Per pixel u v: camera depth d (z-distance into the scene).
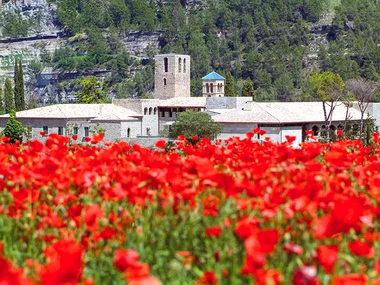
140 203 14.41
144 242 13.62
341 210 11.09
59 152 18.58
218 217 13.68
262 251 10.12
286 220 13.17
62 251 9.44
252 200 13.80
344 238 13.05
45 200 15.77
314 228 12.56
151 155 19.06
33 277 10.99
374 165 17.86
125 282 12.18
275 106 144.12
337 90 168.62
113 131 144.12
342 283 9.26
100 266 12.77
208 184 14.55
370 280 11.31
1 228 14.34
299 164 20.34
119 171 16.38
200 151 20.41
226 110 154.75
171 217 14.06
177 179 14.97
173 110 168.50
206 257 12.97
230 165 19.44
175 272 12.27
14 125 137.50
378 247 12.53
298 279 9.48
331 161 18.12
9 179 17.53
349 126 145.62
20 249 14.03
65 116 142.62
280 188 14.75
